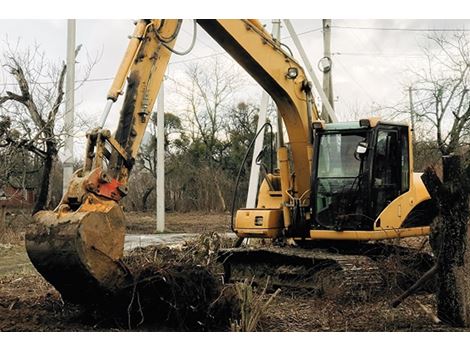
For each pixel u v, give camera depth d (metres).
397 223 9.78
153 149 43.03
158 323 7.05
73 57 16.70
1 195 20.67
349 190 9.67
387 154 9.85
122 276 6.60
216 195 41.25
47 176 18.39
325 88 18.94
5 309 7.98
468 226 7.23
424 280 7.61
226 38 9.34
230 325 7.05
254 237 10.62
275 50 9.91
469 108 20.92
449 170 7.28
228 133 43.59
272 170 11.50
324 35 21.09
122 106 7.52
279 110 10.36
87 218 6.29
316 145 9.99
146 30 7.75
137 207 42.66
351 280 8.64
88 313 7.24
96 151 6.90
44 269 6.32
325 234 9.73
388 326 7.32
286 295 9.47
